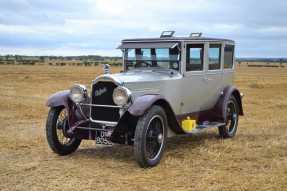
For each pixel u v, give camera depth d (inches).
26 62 4116.6
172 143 366.3
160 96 293.6
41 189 235.9
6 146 343.6
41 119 493.4
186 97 344.2
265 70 3157.0
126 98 281.7
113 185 244.1
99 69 2536.9
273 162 293.6
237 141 373.4
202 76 361.4
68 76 1569.9
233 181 249.8
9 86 1041.5
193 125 339.6
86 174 265.7
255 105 686.5
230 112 399.2
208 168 279.7
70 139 324.5
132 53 357.1
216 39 378.6
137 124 280.2
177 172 270.8
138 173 269.7
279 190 234.1
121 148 346.9
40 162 295.4
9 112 545.3
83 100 306.7
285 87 1161.4
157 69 345.4
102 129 298.2
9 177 257.6
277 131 426.0
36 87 1016.2
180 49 334.6
